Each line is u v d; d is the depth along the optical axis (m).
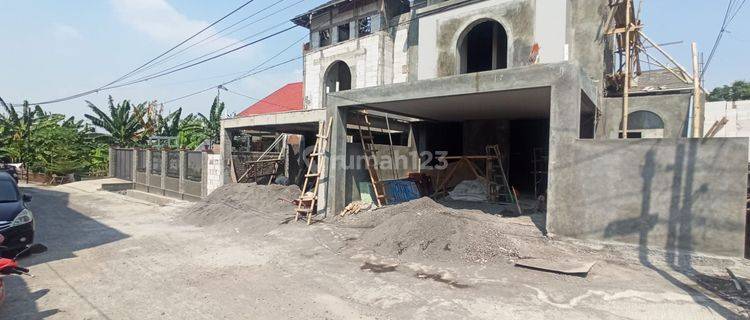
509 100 9.38
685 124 10.92
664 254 6.25
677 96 11.04
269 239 8.51
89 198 16.66
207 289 5.36
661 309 4.50
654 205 6.42
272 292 5.21
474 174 13.52
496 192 11.97
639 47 12.79
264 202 11.70
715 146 5.99
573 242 7.02
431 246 6.90
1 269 4.33
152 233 9.37
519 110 11.34
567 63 7.13
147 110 26.39
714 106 19.88
